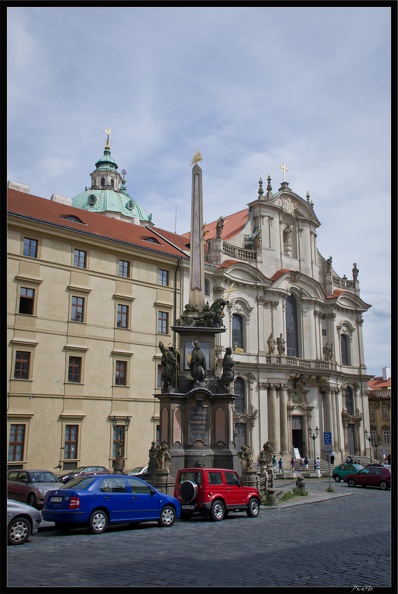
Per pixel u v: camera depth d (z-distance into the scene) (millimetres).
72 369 41625
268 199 66312
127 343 45469
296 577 11773
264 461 34125
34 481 26188
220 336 56500
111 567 12766
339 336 73188
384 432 91812
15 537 15938
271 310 63031
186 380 30234
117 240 45438
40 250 40750
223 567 12844
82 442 41188
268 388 60156
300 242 70000
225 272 56938
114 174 103875
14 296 38812
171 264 49906
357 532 18859
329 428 66750
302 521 21969
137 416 45156
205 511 21672
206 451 28750
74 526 18547
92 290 43688
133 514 19203
